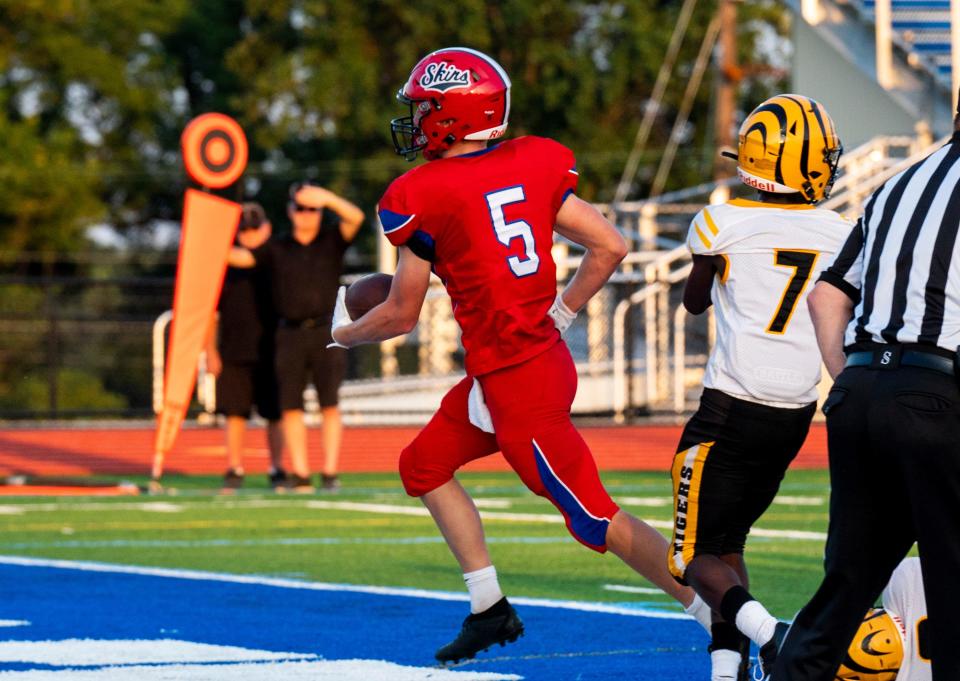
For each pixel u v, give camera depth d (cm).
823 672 1012
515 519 2781
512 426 1225
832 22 5991
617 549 1235
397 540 2475
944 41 5956
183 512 2961
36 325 8981
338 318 1333
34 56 11225
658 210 6297
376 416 5628
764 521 2727
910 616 1086
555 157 1255
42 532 2614
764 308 1238
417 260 1243
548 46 11138
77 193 10788
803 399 1238
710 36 9862
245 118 11375
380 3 11162
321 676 1348
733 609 1166
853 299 1045
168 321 5262
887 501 992
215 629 1619
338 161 11338
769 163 1260
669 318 5531
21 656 1455
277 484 3459
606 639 1535
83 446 4672
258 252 3241
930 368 959
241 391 3406
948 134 5706
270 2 11200
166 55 11900
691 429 1253
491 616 1295
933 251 977
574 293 1273
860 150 5578
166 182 11838
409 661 1428
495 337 1223
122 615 1717
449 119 1240
